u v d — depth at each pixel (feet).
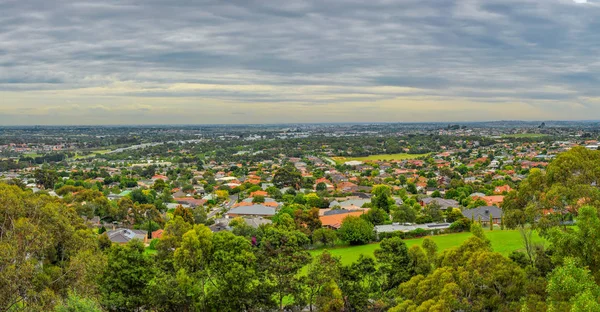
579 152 180.45
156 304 175.42
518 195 191.52
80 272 159.43
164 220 435.94
